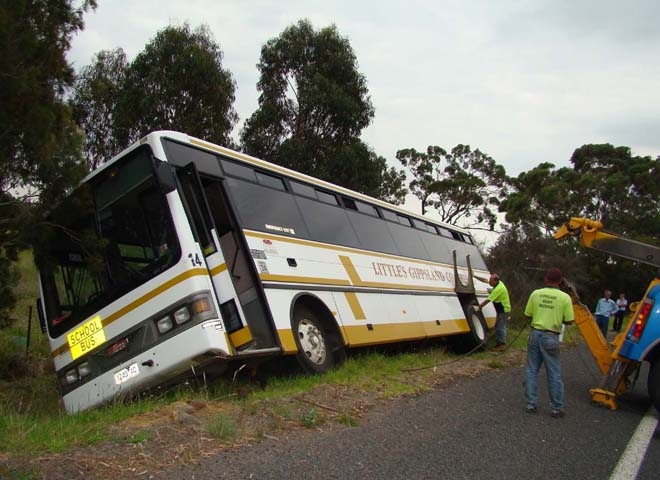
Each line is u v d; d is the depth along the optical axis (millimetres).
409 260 13922
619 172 49844
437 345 16141
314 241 10164
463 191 47906
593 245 9758
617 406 8617
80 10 9031
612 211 48906
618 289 44562
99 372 7711
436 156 49594
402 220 14750
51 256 8500
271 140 25812
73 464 4629
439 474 5035
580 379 10977
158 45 22406
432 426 6680
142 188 7742
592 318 9234
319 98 24688
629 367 8711
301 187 10648
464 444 5996
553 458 5707
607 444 6375
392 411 7324
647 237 45500
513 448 5965
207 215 7758
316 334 9531
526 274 30031
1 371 11312
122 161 7992
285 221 9594
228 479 4609
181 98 22219
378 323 11406
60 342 8156
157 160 7473
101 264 7773
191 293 7176
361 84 26391
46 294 8453
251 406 6805
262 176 9641
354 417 6879
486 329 17203
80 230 8258
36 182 8758
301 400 7348
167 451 5117
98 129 22109
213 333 7117
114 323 7688
